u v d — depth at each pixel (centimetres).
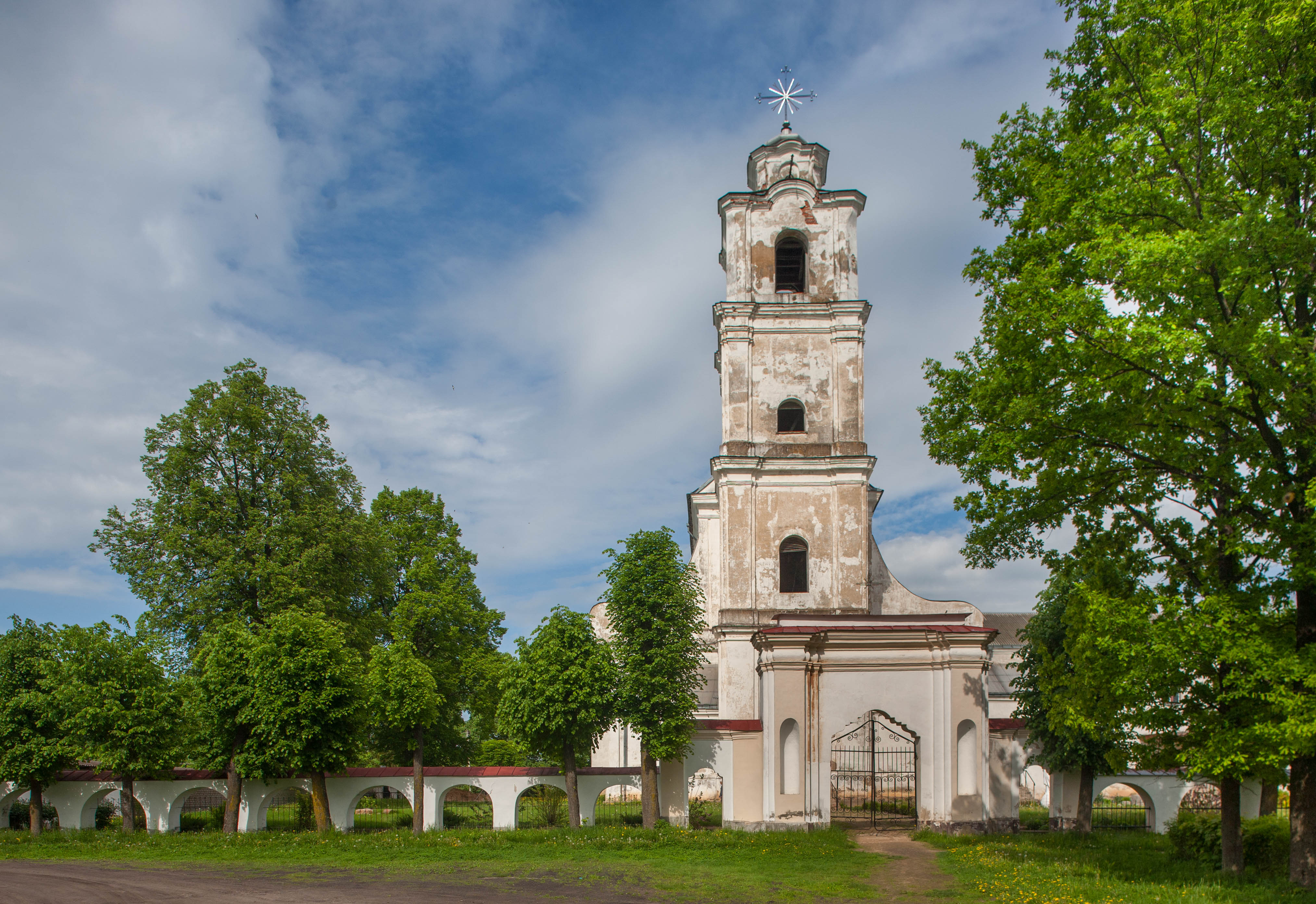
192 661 2984
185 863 1975
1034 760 2597
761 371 3325
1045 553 1838
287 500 3222
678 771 2592
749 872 1817
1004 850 2052
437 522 4019
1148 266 1343
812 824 2503
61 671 2506
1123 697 1526
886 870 1838
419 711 2523
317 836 2325
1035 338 1564
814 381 3316
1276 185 1509
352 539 3291
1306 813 1516
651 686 2467
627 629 2544
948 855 2039
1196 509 1673
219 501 3203
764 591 3172
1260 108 1403
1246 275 1360
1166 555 1705
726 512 3216
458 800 3509
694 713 2934
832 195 3416
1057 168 1686
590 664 2466
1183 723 1557
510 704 2525
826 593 3161
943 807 2498
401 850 2112
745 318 3331
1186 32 1479
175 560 3116
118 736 2405
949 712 2544
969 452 1811
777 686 2578
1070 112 1738
